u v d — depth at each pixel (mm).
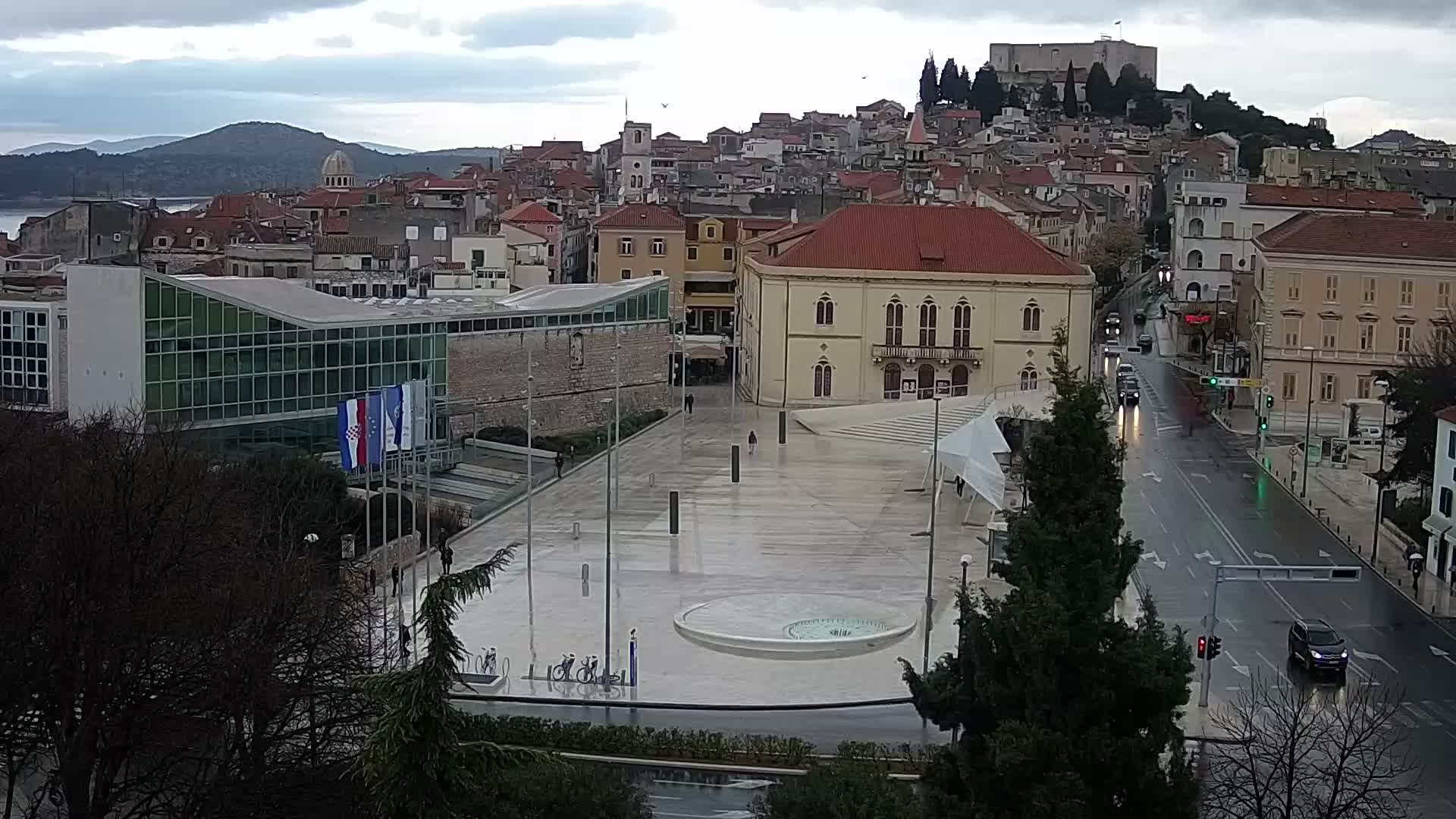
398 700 36969
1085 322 167000
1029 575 48125
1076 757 45750
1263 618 91438
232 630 60469
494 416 142375
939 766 47094
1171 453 144750
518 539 109625
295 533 88938
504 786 42875
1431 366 121500
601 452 143125
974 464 113562
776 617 89562
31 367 132625
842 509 120500
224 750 60875
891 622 88875
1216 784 61344
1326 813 53781
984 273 166875
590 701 76125
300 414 124188
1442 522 102312
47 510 66875
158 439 90188
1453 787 64938
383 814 36812
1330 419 160750
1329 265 159375
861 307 168875
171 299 116625
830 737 71375
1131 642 47062
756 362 174000
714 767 66500
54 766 65938
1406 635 88312
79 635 57688
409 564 102062
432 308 141250
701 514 118000
